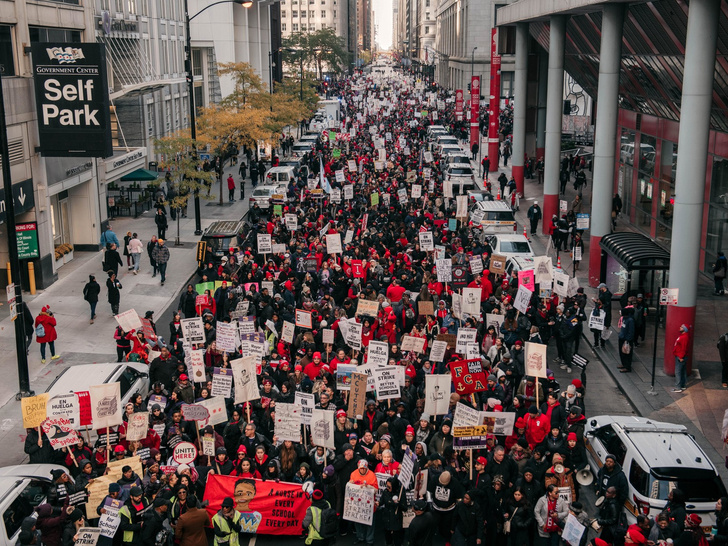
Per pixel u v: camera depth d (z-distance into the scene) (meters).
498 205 36.06
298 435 14.40
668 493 13.36
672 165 36.00
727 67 26.05
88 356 23.45
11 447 17.94
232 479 13.81
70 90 27.92
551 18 39.56
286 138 72.69
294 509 13.67
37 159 29.59
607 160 30.34
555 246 36.38
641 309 24.06
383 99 121.94
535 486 13.30
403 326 22.42
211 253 32.12
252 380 15.48
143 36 55.12
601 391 21.44
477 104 68.50
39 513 12.26
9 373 22.12
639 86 36.97
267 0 92.00
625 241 26.89
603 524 12.95
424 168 49.75
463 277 25.11
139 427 14.41
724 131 30.47
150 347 20.41
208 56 74.75
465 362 15.87
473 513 12.43
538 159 61.41
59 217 34.84
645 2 28.17
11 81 27.55
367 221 33.66
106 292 29.94
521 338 21.59
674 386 21.52
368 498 13.12
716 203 31.59
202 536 12.26
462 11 122.94
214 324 22.11
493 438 14.50
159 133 58.06
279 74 109.94
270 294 23.95
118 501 12.38
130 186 47.62
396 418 15.44
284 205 40.41
